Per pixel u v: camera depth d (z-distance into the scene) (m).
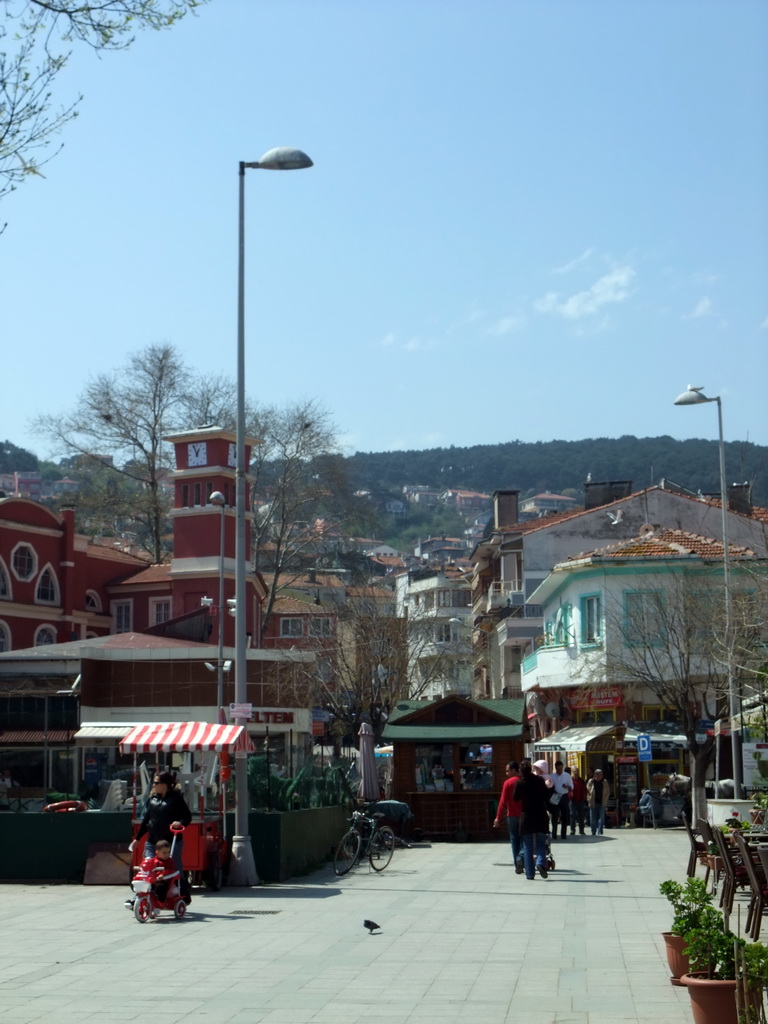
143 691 43.66
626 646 45.25
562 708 52.41
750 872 13.30
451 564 153.12
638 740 41.50
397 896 20.34
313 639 64.31
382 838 25.75
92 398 73.88
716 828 15.73
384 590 76.06
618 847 32.41
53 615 67.69
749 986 7.96
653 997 11.45
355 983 12.41
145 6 12.02
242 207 23.81
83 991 12.09
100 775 40.00
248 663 47.75
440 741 37.06
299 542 71.88
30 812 24.55
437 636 76.62
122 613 73.38
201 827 21.06
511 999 11.47
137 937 15.84
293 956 14.13
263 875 22.89
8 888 22.56
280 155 23.41
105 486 75.75
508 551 73.50
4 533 64.94
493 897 20.12
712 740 40.28
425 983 12.36
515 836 24.27
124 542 90.44
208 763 26.42
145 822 18.47
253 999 11.62
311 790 27.27
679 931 10.09
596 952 14.20
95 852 23.12
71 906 19.53
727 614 34.03
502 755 37.12
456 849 32.47
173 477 67.94
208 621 51.88
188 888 18.08
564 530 66.00
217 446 67.50
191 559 66.88
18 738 40.38
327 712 60.72
